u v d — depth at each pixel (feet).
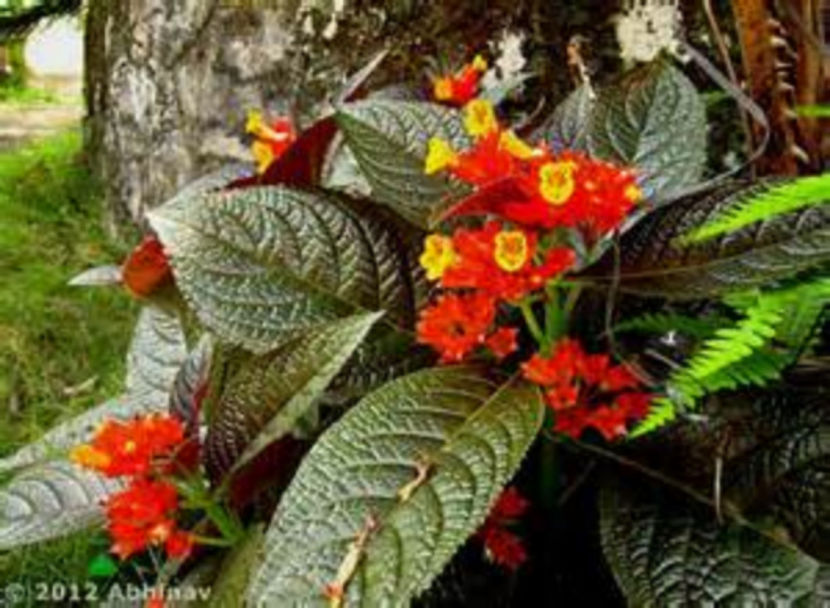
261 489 1.70
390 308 1.71
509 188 1.43
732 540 1.44
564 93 2.72
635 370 1.49
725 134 2.52
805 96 1.93
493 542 1.62
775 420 1.53
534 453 1.73
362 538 1.34
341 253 1.71
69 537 2.32
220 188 2.03
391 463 1.42
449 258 1.44
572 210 1.43
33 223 4.13
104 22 4.26
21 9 4.48
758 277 1.48
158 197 3.77
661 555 1.45
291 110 3.17
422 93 2.32
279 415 1.58
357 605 1.29
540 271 1.44
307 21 3.10
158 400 2.04
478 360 1.59
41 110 8.09
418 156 1.76
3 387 3.03
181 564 1.73
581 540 1.73
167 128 3.67
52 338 3.28
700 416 1.57
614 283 1.54
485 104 1.51
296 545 1.37
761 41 1.90
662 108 1.84
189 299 1.67
